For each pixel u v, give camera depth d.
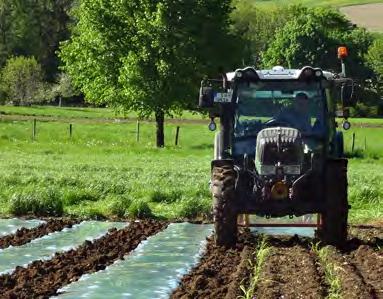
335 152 28.19
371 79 175.88
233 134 27.81
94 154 80.56
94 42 92.62
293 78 27.72
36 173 51.97
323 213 26.86
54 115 126.50
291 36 173.62
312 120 27.67
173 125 114.00
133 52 89.81
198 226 34.06
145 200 41.72
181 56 89.12
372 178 51.94
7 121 111.00
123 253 26.53
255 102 27.86
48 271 23.22
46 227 32.94
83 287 21.12
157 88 89.31
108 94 93.25
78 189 44.25
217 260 24.84
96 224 34.62
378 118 147.50
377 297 19.34
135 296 20.06
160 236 30.86
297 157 26.20
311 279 21.02
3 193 43.50
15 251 27.27
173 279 22.20
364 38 191.12
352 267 22.61
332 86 27.80
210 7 91.19
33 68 165.25
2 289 20.75
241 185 27.06
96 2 92.06
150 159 72.69
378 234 31.56
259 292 19.66
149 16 89.81
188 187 44.56
